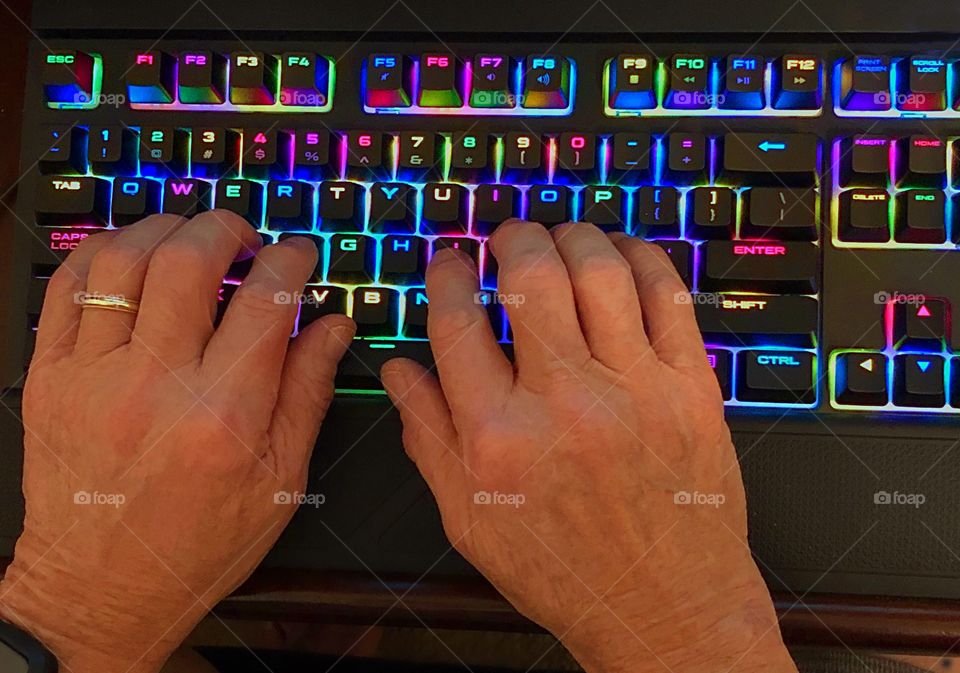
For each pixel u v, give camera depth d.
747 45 0.58
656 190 0.56
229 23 0.60
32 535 0.53
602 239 0.52
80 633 0.53
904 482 0.55
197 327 0.51
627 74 0.57
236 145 0.59
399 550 0.57
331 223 0.58
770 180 0.56
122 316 0.52
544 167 0.57
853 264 0.56
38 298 0.58
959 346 0.55
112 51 0.60
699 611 0.51
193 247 0.51
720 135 0.57
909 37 0.57
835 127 0.57
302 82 0.58
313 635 0.82
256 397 0.51
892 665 0.73
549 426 0.49
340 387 0.57
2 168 0.62
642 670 0.52
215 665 0.76
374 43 0.60
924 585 0.54
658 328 0.51
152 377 0.50
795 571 0.55
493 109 0.58
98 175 0.59
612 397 0.49
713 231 0.56
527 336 0.50
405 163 0.57
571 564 0.50
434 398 0.54
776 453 0.55
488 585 0.56
